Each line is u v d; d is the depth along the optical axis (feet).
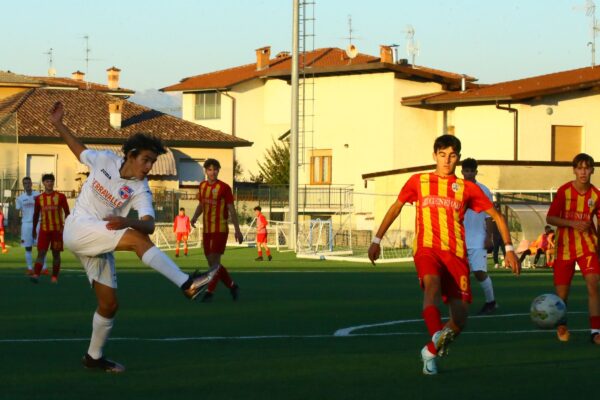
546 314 87.71
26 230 204.23
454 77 491.72
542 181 335.26
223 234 135.23
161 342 86.94
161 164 469.16
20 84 572.10
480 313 119.65
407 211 342.23
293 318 110.73
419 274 68.44
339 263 256.52
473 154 403.95
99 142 469.98
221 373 69.31
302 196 453.58
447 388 63.77
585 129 399.03
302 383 65.36
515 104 390.83
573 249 90.07
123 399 59.72
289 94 560.20
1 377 67.41
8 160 379.96
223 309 122.01
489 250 155.43
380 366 72.69
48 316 111.65
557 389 63.72
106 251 66.44
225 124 586.45
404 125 438.40
